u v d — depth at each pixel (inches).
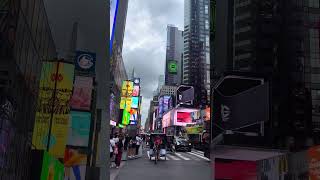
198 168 1112.2
